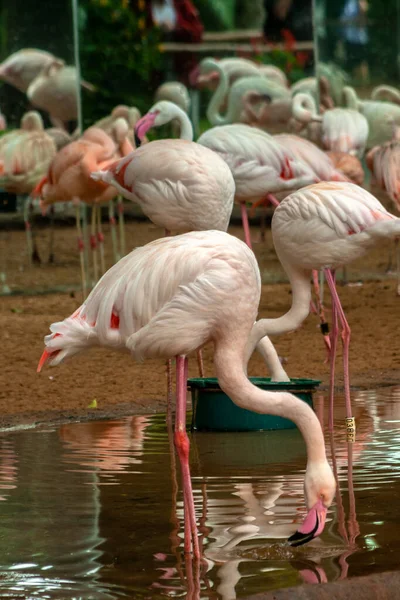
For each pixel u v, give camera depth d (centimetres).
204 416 956
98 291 657
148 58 2036
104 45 2006
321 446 597
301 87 2155
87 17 2000
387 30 2234
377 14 2220
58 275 2070
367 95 2227
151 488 730
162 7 2042
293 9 2138
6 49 2027
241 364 642
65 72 2003
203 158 1126
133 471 780
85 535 625
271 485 731
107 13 2003
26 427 955
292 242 985
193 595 524
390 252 2195
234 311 639
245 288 642
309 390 970
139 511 675
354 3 2198
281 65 2138
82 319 653
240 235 2198
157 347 646
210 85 2086
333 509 668
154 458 824
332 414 933
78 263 2077
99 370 1228
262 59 2123
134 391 1116
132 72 2027
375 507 670
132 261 657
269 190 1384
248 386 627
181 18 2056
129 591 533
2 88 2034
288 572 553
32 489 730
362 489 715
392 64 2244
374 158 1762
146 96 2041
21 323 1628
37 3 2009
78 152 1800
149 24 2036
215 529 631
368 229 962
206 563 570
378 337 1422
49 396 1088
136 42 2027
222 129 1390
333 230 964
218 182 1123
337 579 542
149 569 565
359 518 646
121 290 647
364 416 973
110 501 698
